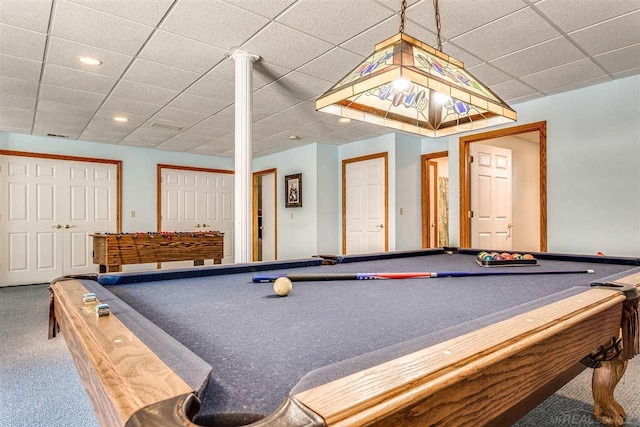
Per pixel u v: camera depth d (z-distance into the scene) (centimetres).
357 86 171
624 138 331
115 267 425
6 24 239
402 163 550
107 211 605
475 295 138
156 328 83
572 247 360
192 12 229
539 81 340
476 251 289
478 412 61
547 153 379
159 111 427
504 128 414
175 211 678
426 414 52
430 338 71
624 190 330
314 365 71
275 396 58
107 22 239
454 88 174
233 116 447
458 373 57
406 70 155
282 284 140
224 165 738
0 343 279
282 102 398
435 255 291
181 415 44
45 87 349
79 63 299
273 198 730
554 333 80
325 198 617
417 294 141
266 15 233
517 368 70
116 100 387
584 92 355
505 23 242
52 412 184
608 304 105
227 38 262
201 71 316
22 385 213
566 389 208
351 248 607
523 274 190
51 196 559
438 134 270
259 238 786
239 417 51
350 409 45
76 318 93
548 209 378
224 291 151
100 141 586
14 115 439
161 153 663
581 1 219
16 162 533
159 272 180
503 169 496
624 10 228
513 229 531
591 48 277
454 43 269
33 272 542
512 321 83
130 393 50
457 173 458
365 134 550
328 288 155
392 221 540
